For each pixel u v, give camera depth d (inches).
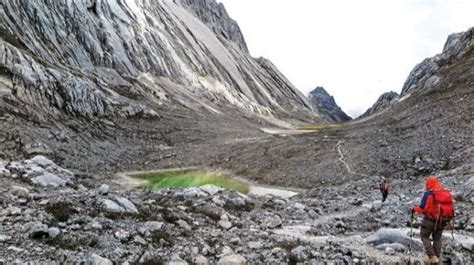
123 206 529.0
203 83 5728.3
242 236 547.8
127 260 378.0
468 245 486.9
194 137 3292.3
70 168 2017.7
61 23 4254.4
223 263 409.4
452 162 1742.1
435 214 403.5
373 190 1352.1
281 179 2092.8
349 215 833.5
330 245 501.7
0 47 2834.6
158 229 478.0
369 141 2322.8
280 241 517.0
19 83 2674.7
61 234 407.8
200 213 651.5
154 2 6707.7
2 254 345.1
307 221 773.3
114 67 4475.9
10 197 513.3
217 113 4702.3
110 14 5017.2
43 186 687.7
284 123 6097.4
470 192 860.6
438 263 401.1
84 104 3053.6
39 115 2536.9
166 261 387.2
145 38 5246.1
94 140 2694.4
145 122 3467.0
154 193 826.8
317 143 2532.0
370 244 530.3
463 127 2057.1
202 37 7785.4
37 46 3629.4
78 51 4173.2
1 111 2269.9
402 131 2325.3
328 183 1921.8
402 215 768.9
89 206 509.0
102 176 2016.5
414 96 3863.2
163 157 2662.4
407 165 1873.8
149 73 4840.1
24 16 3843.5
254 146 2701.8
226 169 2369.6
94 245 403.5
